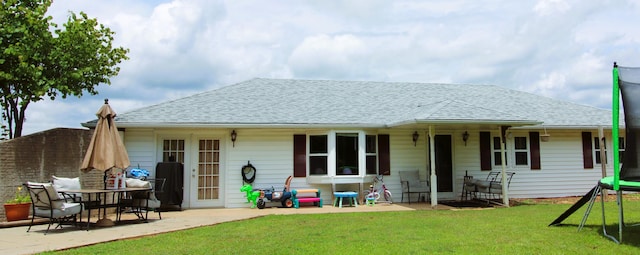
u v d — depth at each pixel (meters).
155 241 7.60
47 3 12.45
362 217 10.57
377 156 14.49
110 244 7.38
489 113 12.72
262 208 13.18
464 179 14.66
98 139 9.88
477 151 15.42
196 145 13.79
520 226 8.77
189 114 13.80
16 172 10.18
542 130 15.93
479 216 10.50
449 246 6.85
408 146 14.88
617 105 7.07
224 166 13.85
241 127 13.41
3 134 14.24
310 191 13.50
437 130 15.13
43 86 11.95
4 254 6.49
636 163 6.80
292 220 10.13
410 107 15.92
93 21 13.69
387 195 14.11
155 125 12.88
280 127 13.59
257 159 13.84
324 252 6.47
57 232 8.69
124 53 14.48
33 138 10.57
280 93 16.75
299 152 14.03
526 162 15.83
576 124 15.47
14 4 11.93
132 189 9.63
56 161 11.02
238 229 8.85
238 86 17.14
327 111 15.12
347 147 14.00
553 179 15.89
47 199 8.68
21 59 11.20
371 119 14.52
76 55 12.70
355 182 13.77
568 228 8.44
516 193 15.59
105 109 10.06
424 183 14.31
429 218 10.23
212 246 7.04
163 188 12.48
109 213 11.87
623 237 7.42
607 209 11.33
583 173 16.16
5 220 9.88
